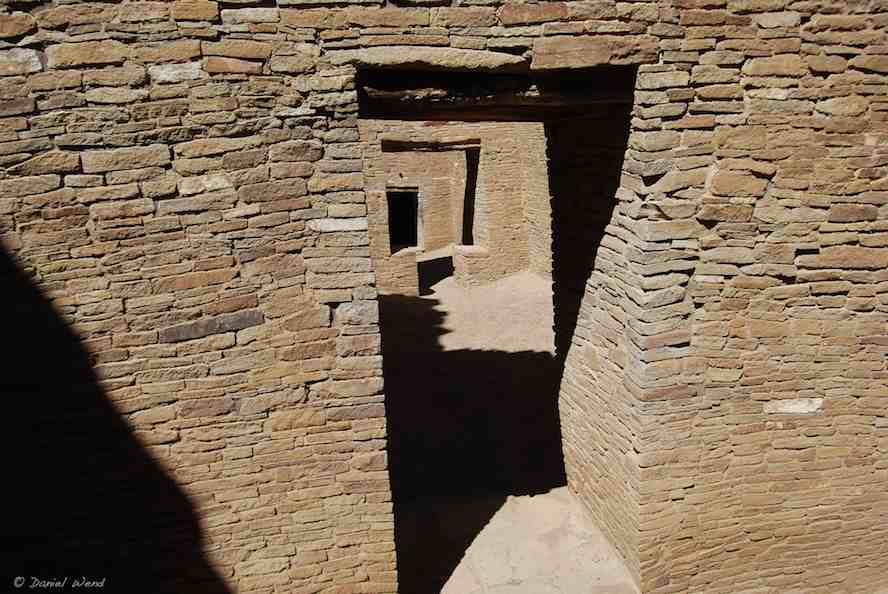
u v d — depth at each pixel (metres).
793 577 6.09
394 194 20.81
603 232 5.91
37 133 4.24
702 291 5.27
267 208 4.64
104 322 4.59
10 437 4.66
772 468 5.74
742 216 5.16
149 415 4.81
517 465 7.88
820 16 4.89
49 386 4.62
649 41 4.75
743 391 5.52
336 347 4.93
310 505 5.21
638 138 5.01
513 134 14.76
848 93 5.04
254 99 4.46
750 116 5.00
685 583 5.88
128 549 5.05
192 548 5.15
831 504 5.90
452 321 13.16
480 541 6.55
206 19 4.29
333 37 4.46
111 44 4.22
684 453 5.55
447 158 17.44
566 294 6.86
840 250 5.32
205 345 4.76
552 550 6.36
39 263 4.42
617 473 5.96
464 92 5.00
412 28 4.52
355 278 4.84
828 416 5.68
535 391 9.77
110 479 4.89
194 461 4.96
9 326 4.47
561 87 5.14
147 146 4.39
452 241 18.20
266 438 5.01
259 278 4.73
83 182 4.36
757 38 4.88
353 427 5.09
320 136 4.61
